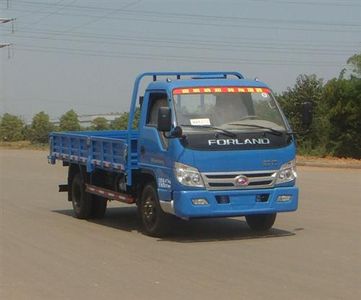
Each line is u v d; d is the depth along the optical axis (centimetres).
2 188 2109
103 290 793
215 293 769
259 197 1109
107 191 1329
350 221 1341
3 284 832
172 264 937
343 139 3641
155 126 1160
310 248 1044
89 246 1095
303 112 1202
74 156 1477
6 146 5919
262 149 1108
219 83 1159
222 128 1106
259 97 1167
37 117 7088
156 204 1152
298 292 770
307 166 3139
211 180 1078
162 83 1162
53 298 761
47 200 1802
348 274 861
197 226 1299
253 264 927
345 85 3594
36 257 1007
